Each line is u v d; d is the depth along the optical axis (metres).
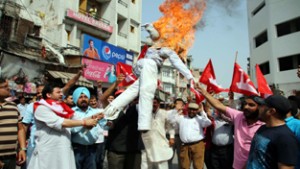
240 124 4.09
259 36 23.98
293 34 20.02
